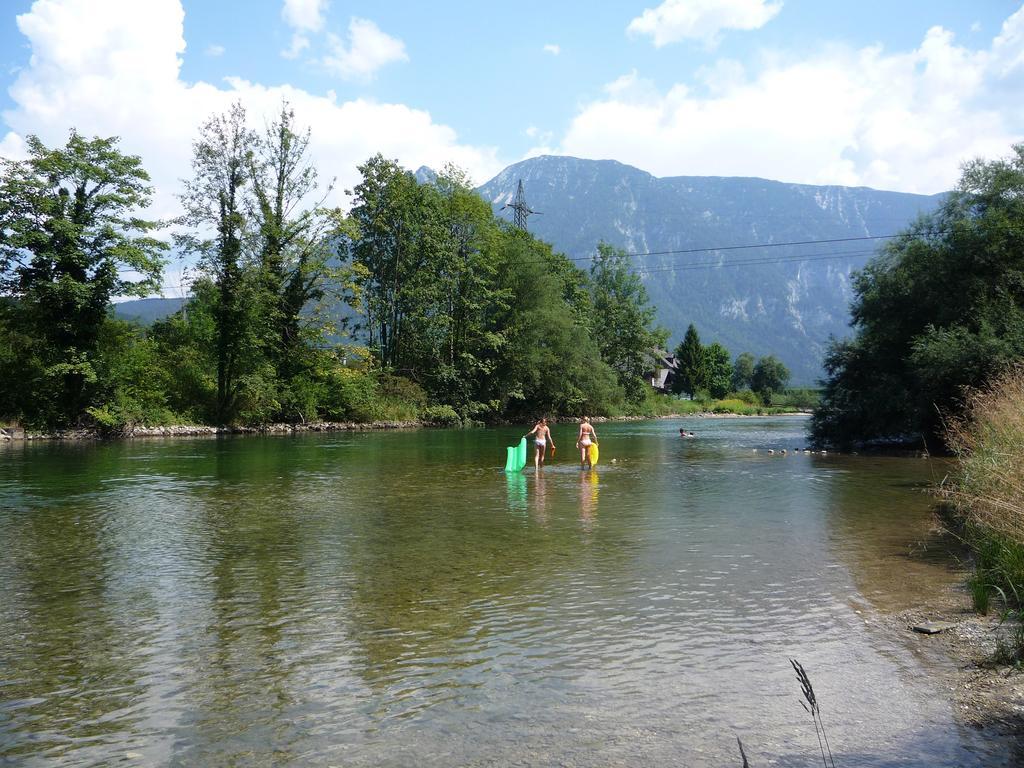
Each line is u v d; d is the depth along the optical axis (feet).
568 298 276.00
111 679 20.04
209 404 139.64
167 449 100.94
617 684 19.48
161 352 142.00
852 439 110.01
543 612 26.05
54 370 111.75
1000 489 30.71
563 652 21.98
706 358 438.40
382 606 26.84
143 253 115.55
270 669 20.71
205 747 16.12
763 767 14.83
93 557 34.96
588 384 218.18
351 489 60.03
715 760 15.24
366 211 179.93
